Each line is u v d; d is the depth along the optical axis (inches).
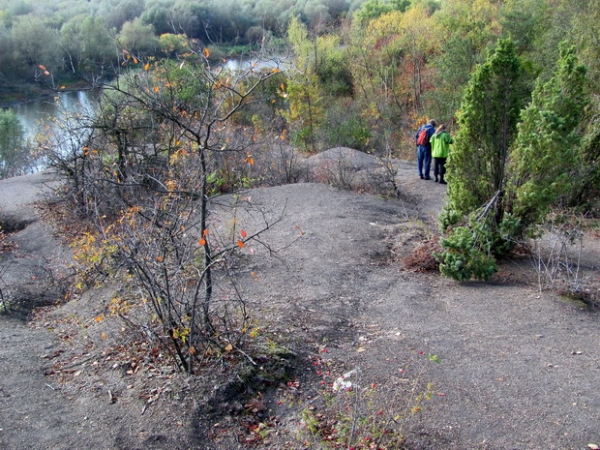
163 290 181.6
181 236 207.0
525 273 299.0
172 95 365.4
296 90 898.1
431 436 160.9
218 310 235.0
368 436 157.9
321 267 305.0
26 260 371.9
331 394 181.5
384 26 1379.2
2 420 161.6
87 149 403.5
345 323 239.1
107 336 219.1
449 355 209.5
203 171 190.9
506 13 1056.8
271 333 218.2
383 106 1199.6
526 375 193.5
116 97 437.7
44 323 255.4
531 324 235.8
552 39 834.8
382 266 313.7
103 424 161.9
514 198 317.4
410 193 506.9
